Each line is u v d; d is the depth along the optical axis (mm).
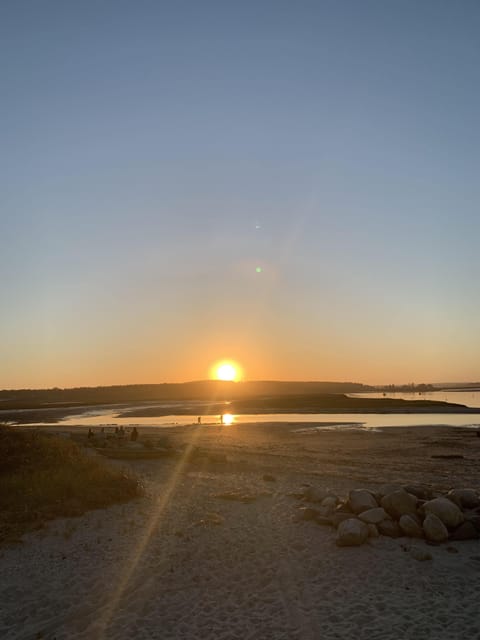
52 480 15172
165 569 9977
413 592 8688
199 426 51219
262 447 30750
